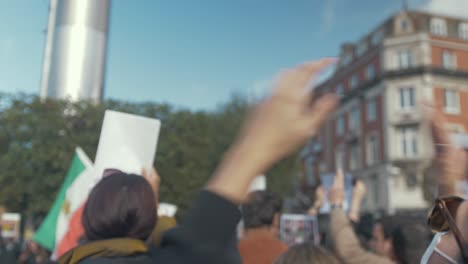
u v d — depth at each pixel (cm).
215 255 72
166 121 1745
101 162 219
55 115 1452
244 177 72
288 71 68
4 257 702
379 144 2792
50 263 337
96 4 1323
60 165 1417
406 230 217
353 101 3078
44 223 364
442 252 124
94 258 126
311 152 3581
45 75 1316
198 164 1772
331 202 251
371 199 2816
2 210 734
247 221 264
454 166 133
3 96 1488
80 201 305
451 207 124
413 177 2544
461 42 2792
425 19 2928
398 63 2784
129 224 136
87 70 1290
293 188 2378
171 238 75
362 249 233
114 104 1619
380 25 3038
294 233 727
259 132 69
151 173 227
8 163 1409
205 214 73
